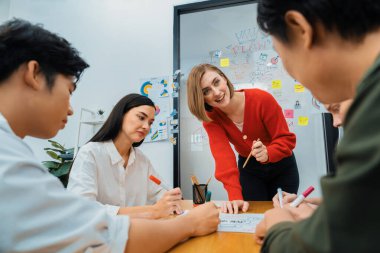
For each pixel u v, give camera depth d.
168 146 2.11
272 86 1.95
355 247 0.22
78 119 2.37
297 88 1.91
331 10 0.31
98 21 2.47
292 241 0.30
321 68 0.35
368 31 0.31
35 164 0.40
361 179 0.22
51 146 2.40
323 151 1.82
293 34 0.36
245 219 0.80
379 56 0.28
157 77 2.23
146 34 2.32
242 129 1.42
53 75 0.49
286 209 0.61
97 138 1.28
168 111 2.15
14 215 0.34
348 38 0.32
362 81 0.27
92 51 2.44
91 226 0.42
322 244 0.25
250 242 0.58
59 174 1.92
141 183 1.39
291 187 1.52
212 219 0.68
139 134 1.28
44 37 0.49
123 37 2.38
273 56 1.97
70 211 0.41
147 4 2.35
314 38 0.33
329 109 0.78
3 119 0.43
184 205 1.14
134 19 2.37
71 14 2.56
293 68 0.39
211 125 1.42
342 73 0.34
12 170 0.36
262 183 1.56
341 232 0.23
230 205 0.96
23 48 0.46
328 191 0.25
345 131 0.26
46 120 0.49
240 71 2.03
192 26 2.19
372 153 0.22
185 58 2.17
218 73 1.31
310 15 0.32
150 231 0.52
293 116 1.90
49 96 0.49
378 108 0.24
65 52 0.51
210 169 2.01
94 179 1.14
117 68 2.36
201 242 0.60
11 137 0.41
